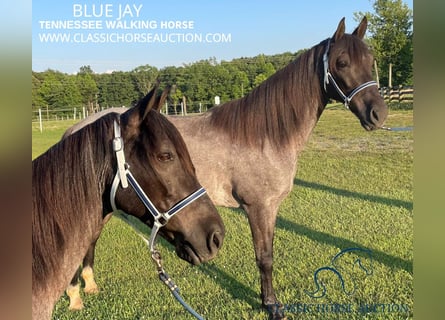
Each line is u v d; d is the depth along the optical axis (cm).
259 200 298
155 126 144
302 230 448
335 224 459
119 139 142
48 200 140
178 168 149
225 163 300
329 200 538
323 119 1138
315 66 298
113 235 468
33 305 138
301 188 589
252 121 297
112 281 356
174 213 150
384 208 501
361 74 292
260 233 300
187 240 152
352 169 673
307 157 755
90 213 144
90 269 337
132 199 146
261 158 295
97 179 144
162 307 310
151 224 153
